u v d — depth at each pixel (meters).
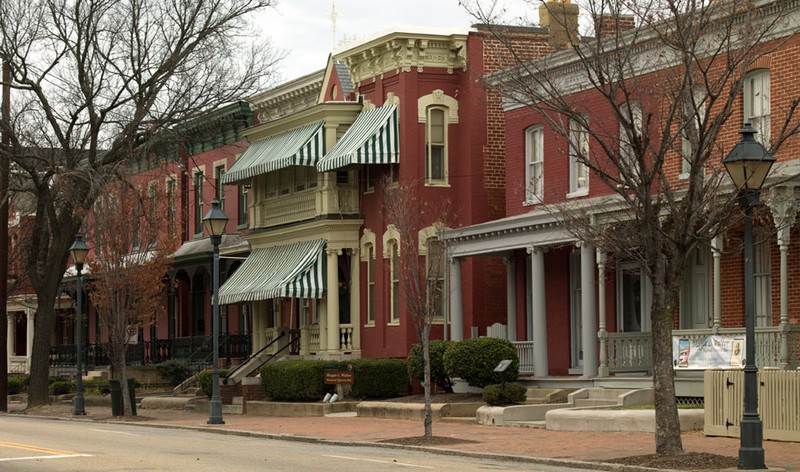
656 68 26.47
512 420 29.14
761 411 23.81
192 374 47.50
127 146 42.59
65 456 21.19
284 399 37.47
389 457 22.09
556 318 35.47
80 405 38.56
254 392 38.81
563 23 25.97
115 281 37.84
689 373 28.61
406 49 38.31
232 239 47.97
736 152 19.75
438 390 36.41
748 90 28.42
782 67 27.45
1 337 42.31
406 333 37.78
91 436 27.12
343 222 39.84
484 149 38.47
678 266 21.12
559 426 27.12
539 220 32.31
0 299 42.47
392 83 38.91
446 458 22.34
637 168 24.56
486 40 34.59
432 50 38.62
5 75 41.78
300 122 41.59
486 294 38.41
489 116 38.59
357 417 33.94
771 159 19.61
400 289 38.00
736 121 28.39
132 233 38.56
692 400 28.70
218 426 31.62
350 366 36.22
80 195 41.97
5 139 42.72
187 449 23.20
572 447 23.23
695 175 20.72
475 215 38.22
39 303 43.81
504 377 32.09
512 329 36.59
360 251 40.03
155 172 51.50
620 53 23.92
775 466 19.69
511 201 36.28
